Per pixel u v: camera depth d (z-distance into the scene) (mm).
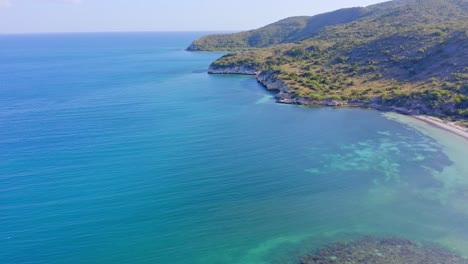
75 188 54344
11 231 43688
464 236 43000
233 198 52281
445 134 79125
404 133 81000
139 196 52406
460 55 113375
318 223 46250
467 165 63062
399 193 53781
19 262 38719
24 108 103375
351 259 38781
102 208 49031
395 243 41688
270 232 44375
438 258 38750
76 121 89500
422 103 96750
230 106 107375
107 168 61438
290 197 52812
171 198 51938
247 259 39344
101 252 40438
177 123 88250
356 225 45688
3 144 72562
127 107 104625
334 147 72812
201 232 44281
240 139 77000
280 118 94125
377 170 61812
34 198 51250
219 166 62938
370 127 85938
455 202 50969
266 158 66812
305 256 39594
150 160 65062
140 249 41062
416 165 63594
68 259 39250
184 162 64375
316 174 60250
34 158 65500
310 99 110688
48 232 43656
